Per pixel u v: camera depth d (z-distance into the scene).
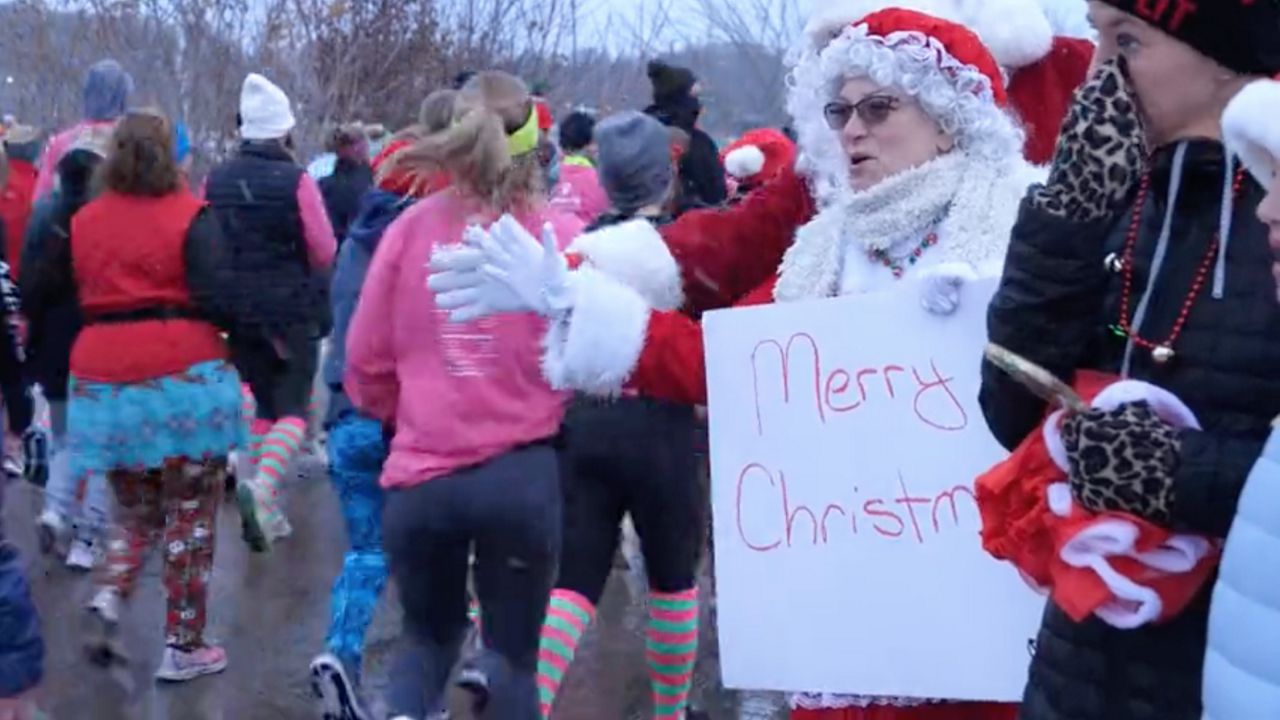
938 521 2.66
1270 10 1.95
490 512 3.71
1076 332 2.02
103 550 6.35
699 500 4.38
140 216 5.00
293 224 6.23
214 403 5.13
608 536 4.36
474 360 3.70
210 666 5.33
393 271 3.74
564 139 7.79
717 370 2.83
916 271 2.78
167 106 10.66
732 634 2.84
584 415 4.24
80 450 5.12
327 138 9.51
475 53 13.29
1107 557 1.92
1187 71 1.96
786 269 3.01
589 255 3.14
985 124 2.75
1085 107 1.97
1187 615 1.98
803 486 2.77
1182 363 1.96
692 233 3.23
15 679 3.36
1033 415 2.11
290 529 7.36
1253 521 1.74
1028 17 3.04
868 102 2.79
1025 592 2.60
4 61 10.66
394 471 3.78
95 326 5.07
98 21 10.72
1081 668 2.07
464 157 3.66
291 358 6.44
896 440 2.69
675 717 4.57
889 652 2.71
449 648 3.96
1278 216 1.77
